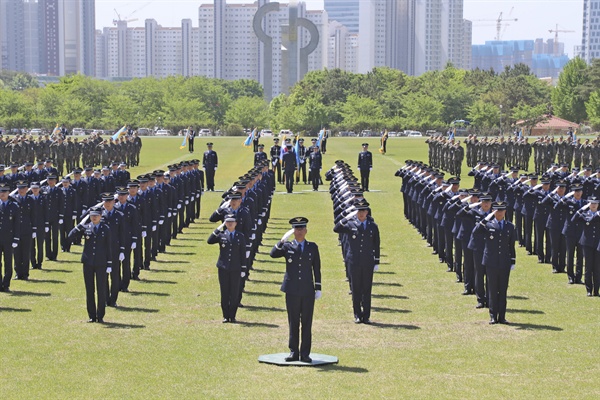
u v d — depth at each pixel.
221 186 59.75
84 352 19.08
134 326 21.56
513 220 41.50
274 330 21.28
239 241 21.97
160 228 32.72
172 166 38.97
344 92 178.50
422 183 37.41
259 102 187.25
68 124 163.25
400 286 26.97
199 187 42.94
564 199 28.58
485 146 73.62
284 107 169.62
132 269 27.94
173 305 24.02
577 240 27.20
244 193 28.48
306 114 156.62
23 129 157.00
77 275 28.44
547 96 183.50
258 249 33.16
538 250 31.69
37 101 181.25
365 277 22.05
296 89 180.75
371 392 16.44
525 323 22.12
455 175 67.31
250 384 16.91
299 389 16.59
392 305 24.31
